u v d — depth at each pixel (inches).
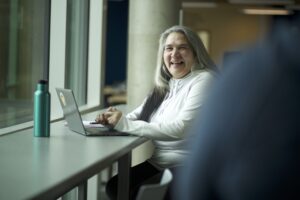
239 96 45.5
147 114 109.8
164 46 108.4
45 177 57.3
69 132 94.6
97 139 86.8
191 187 50.0
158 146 101.4
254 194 45.3
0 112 117.1
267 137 44.4
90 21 167.3
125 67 396.5
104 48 171.6
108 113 94.6
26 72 128.7
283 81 43.5
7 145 78.9
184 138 93.8
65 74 148.2
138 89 176.9
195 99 94.1
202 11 447.8
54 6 140.9
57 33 143.0
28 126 103.7
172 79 107.6
